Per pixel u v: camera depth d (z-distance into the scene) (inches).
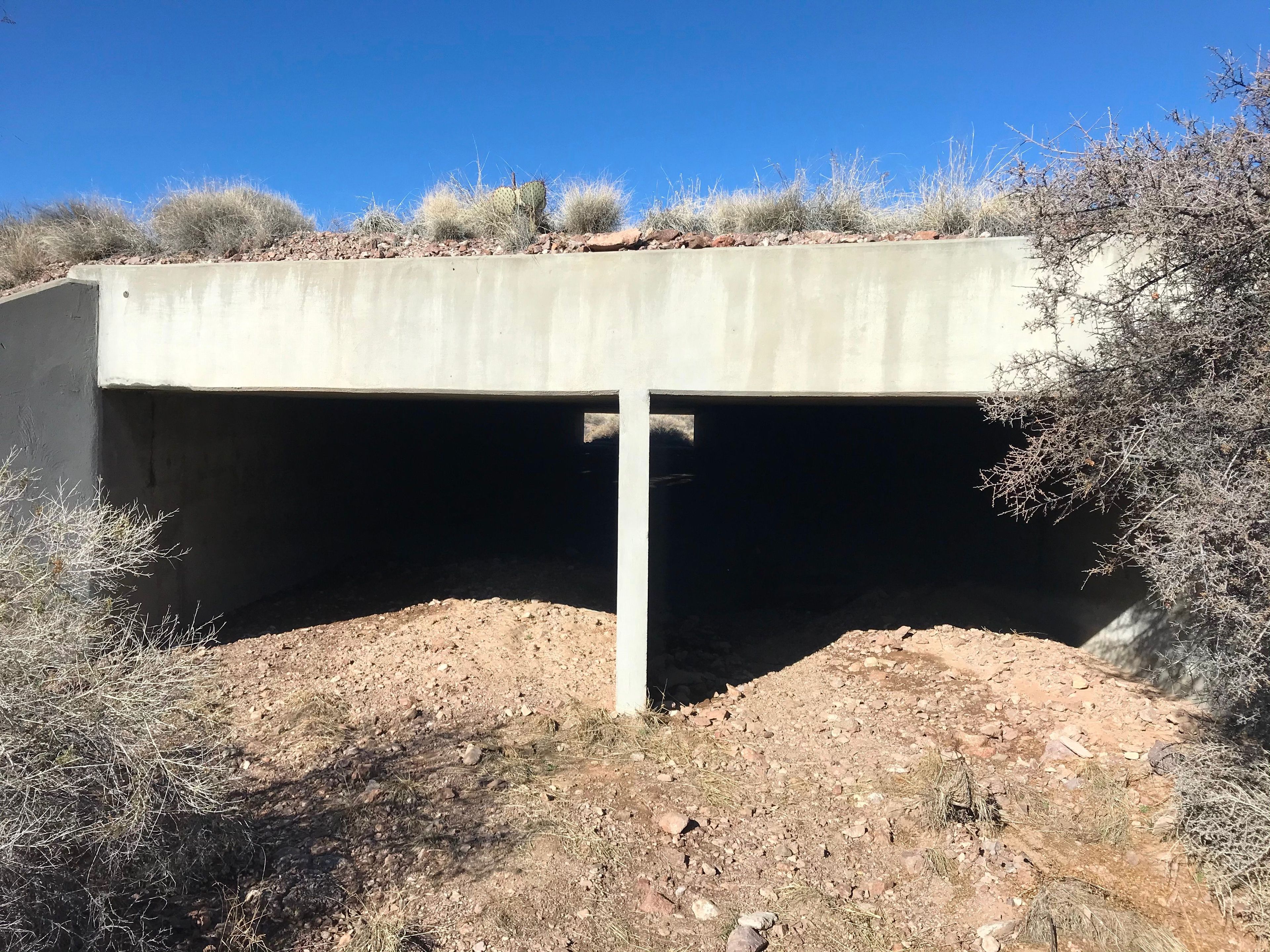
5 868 117.5
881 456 430.9
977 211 244.1
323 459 378.9
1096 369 162.1
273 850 161.0
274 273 243.8
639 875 153.3
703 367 213.9
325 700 238.2
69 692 135.2
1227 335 140.8
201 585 305.4
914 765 194.5
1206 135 147.3
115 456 266.5
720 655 279.0
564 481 687.7
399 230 309.0
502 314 226.5
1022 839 163.6
